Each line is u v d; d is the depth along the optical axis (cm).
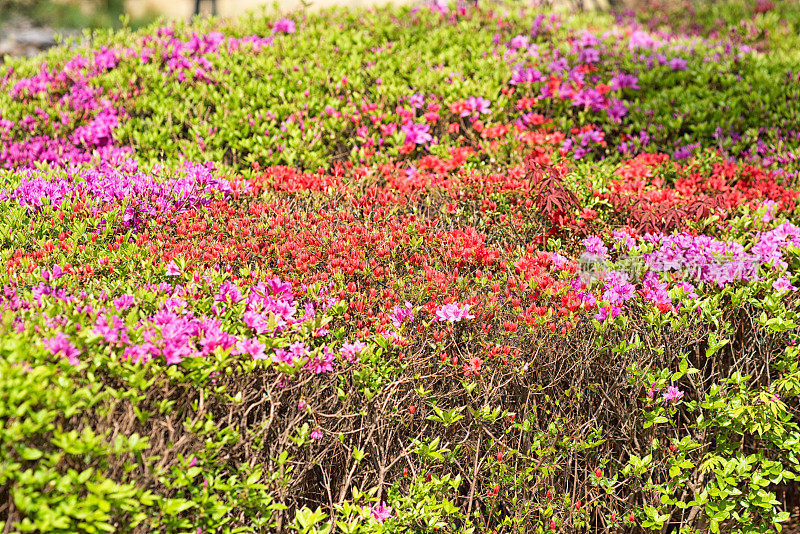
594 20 773
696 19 923
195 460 249
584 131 520
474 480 302
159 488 252
